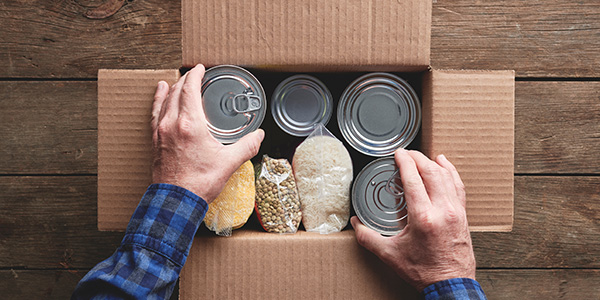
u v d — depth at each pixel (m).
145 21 1.21
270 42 0.78
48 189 1.21
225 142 0.80
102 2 1.21
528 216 1.23
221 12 0.77
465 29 1.22
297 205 0.86
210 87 0.79
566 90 1.23
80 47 1.21
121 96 0.77
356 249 0.78
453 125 0.80
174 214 0.65
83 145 1.21
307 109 0.91
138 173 0.77
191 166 0.68
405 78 0.96
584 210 1.23
